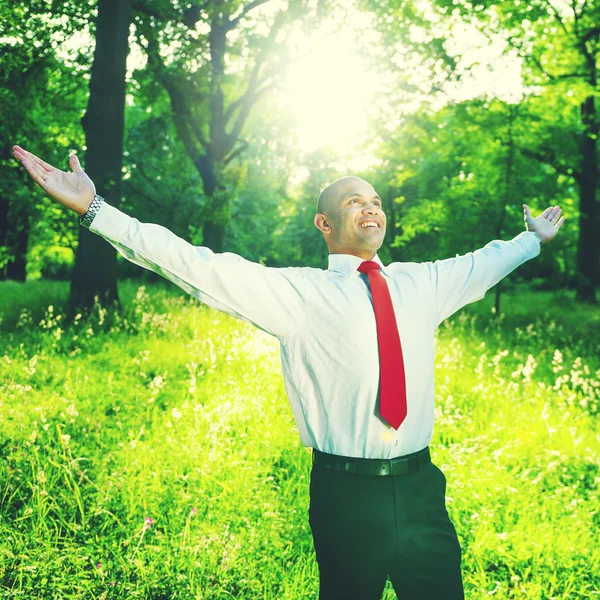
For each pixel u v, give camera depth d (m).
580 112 22.20
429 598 2.02
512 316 16.28
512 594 3.28
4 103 10.49
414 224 20.55
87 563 3.22
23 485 4.00
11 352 7.66
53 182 1.97
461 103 17.48
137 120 31.06
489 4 16.45
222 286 1.98
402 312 2.08
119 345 8.84
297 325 2.05
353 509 1.97
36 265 37.56
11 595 2.89
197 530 3.61
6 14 9.84
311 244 40.88
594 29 18.47
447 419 5.71
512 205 18.44
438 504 2.07
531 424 5.99
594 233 22.23
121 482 4.05
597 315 16.86
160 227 2.03
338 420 2.02
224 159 19.64
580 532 3.86
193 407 5.74
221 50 17.72
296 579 3.16
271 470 4.70
